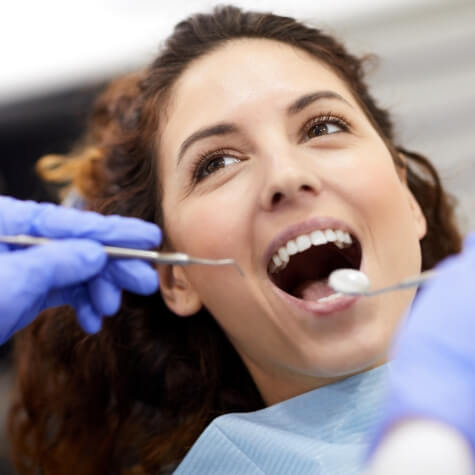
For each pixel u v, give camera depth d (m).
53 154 1.78
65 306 1.34
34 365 1.40
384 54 1.79
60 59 1.77
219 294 0.99
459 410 0.40
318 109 1.00
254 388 1.23
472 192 1.75
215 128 0.98
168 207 1.06
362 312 0.91
